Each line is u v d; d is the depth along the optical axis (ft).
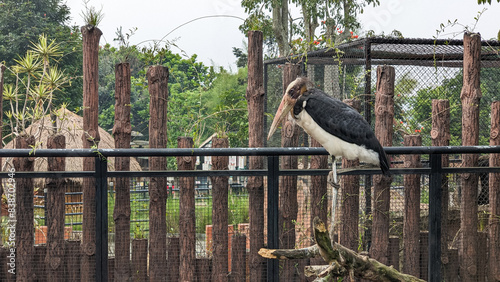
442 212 17.83
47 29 83.51
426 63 22.49
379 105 17.81
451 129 22.24
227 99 36.78
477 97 18.30
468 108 18.35
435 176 15.98
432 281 16.16
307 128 12.17
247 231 16.79
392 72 17.72
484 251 18.19
